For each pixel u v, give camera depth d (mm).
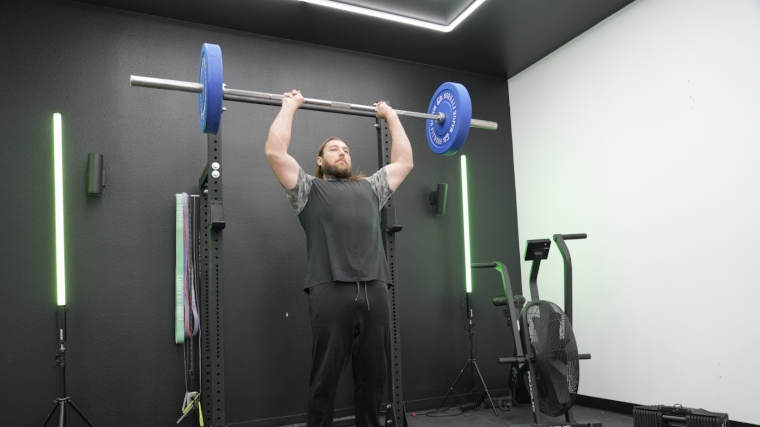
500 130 4199
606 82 3439
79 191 2881
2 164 2748
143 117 3074
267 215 3285
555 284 3770
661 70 3102
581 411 3348
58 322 2621
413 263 3668
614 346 3316
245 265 3182
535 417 2576
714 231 2799
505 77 4281
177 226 3002
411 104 3877
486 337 3846
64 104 2906
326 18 3254
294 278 3303
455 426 3109
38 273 2754
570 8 3266
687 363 2896
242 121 3305
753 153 2643
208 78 1963
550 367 2523
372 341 2004
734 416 2666
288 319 3246
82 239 2855
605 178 3428
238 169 3250
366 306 1993
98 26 3039
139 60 3111
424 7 3236
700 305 2848
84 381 2758
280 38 3504
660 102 3102
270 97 2258
